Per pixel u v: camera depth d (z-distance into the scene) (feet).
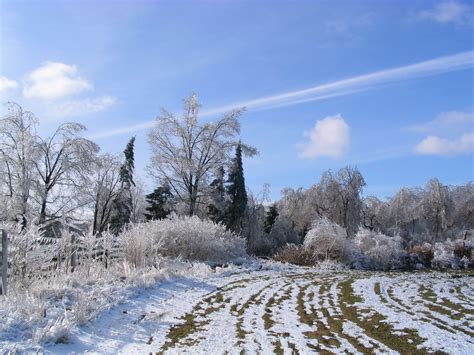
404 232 152.66
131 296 34.71
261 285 47.52
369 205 166.71
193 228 67.31
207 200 127.95
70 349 22.07
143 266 47.60
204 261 65.62
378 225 161.07
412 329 28.58
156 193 127.34
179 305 34.55
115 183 138.10
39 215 90.07
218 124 124.26
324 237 81.76
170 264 54.24
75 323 25.18
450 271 81.35
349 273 68.39
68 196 97.50
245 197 131.03
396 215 157.38
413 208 151.43
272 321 30.48
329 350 24.02
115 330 26.14
